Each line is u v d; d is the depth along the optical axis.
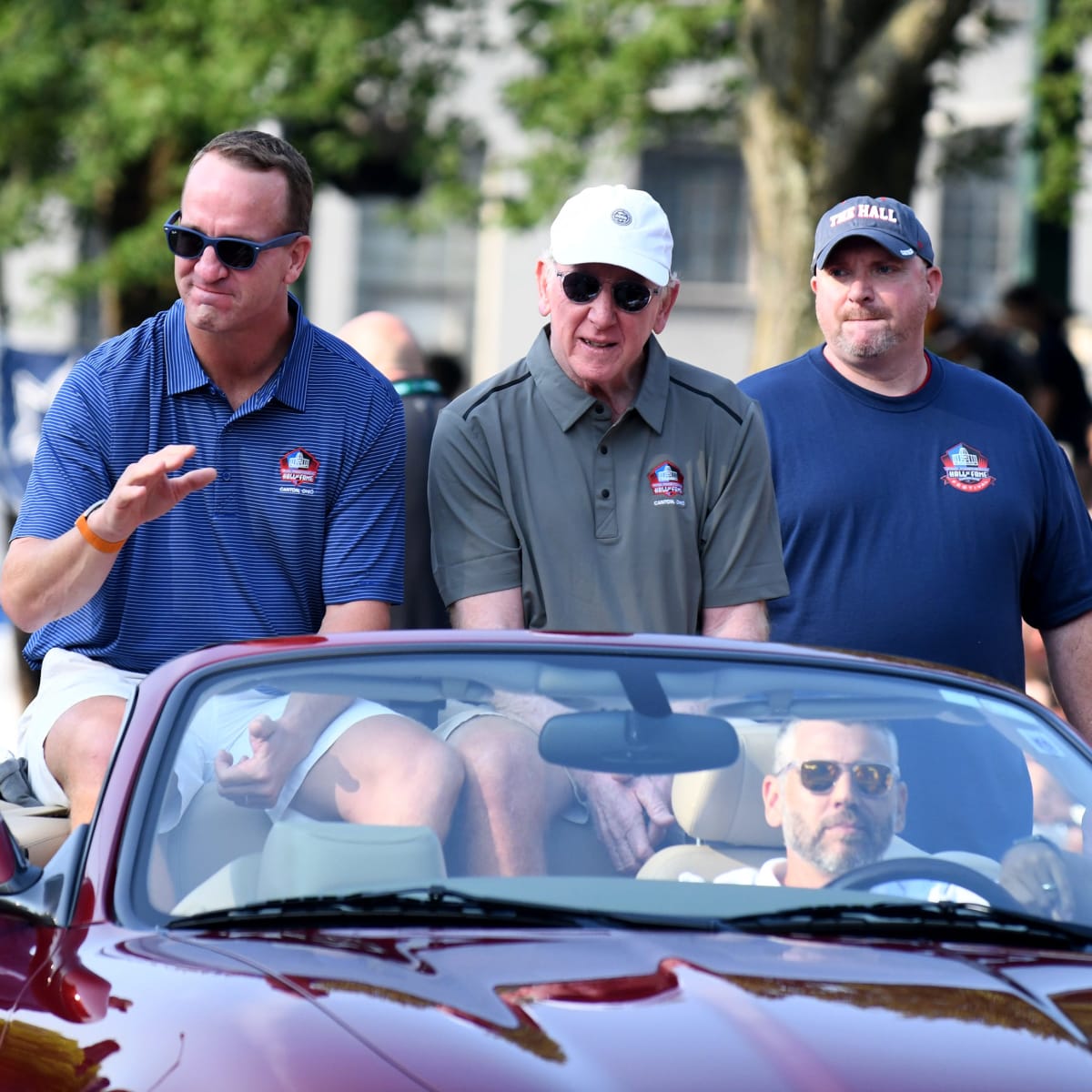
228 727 11.48
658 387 15.84
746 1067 8.48
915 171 34.66
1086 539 18.58
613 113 44.59
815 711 11.90
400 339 22.11
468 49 47.44
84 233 53.06
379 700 11.65
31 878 11.21
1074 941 10.90
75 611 14.59
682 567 15.77
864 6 33.53
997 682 12.76
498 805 11.22
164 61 44.34
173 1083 8.62
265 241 14.98
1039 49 43.12
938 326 42.78
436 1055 8.53
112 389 15.44
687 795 11.33
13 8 47.03
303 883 10.82
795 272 34.16
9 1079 9.45
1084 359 46.22
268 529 15.54
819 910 10.80
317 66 43.78
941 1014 9.21
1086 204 61.72
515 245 70.19
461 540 15.77
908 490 17.73
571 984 9.37
